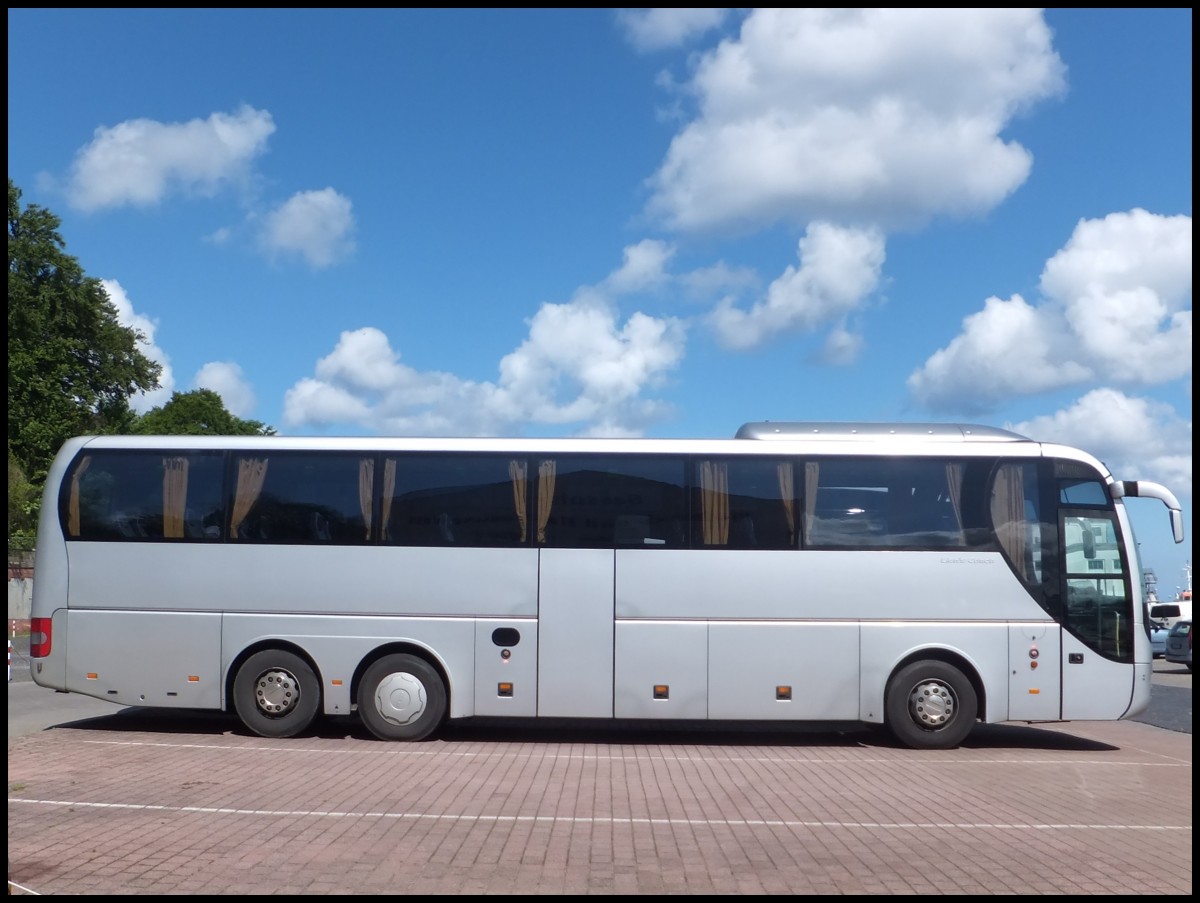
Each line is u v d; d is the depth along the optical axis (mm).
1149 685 13750
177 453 14141
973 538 13781
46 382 52469
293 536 13875
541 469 13883
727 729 15602
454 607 13656
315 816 8938
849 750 13578
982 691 13641
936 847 8133
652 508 13805
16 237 55281
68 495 14180
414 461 13945
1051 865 7617
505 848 7891
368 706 13625
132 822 8633
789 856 7789
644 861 7590
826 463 13906
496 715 13555
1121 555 13836
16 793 9859
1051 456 13984
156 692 13820
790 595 13641
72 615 13984
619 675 13539
